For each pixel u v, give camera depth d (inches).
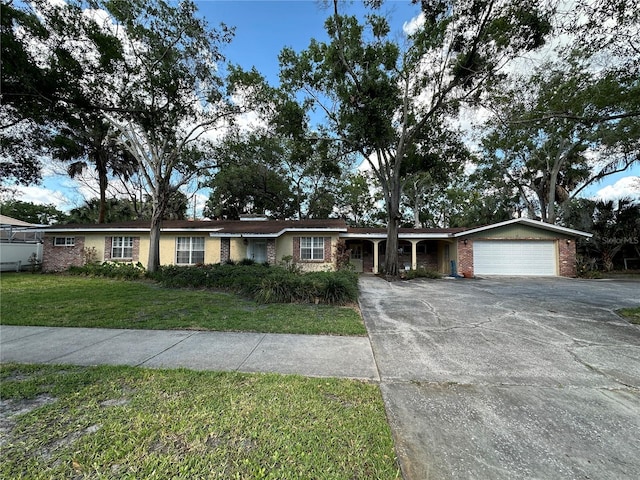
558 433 92.4
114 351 164.4
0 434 88.5
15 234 800.9
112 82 282.0
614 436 91.0
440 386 124.3
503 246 608.4
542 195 832.3
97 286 408.2
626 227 642.8
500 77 406.3
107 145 721.0
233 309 267.4
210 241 610.5
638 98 267.7
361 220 1283.2
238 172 953.5
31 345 173.9
